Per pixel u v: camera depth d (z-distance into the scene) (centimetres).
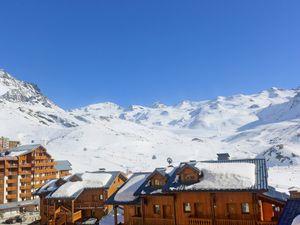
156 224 4269
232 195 3778
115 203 4603
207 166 4078
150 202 4431
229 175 3791
